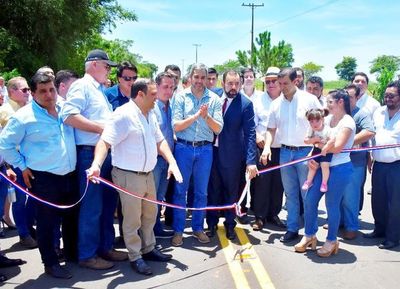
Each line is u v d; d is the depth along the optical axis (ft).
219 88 20.47
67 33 71.41
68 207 13.82
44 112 13.62
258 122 20.67
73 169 14.20
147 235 15.40
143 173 14.37
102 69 14.78
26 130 13.42
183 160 16.98
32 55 64.13
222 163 17.69
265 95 20.80
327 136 15.65
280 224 20.02
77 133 14.47
